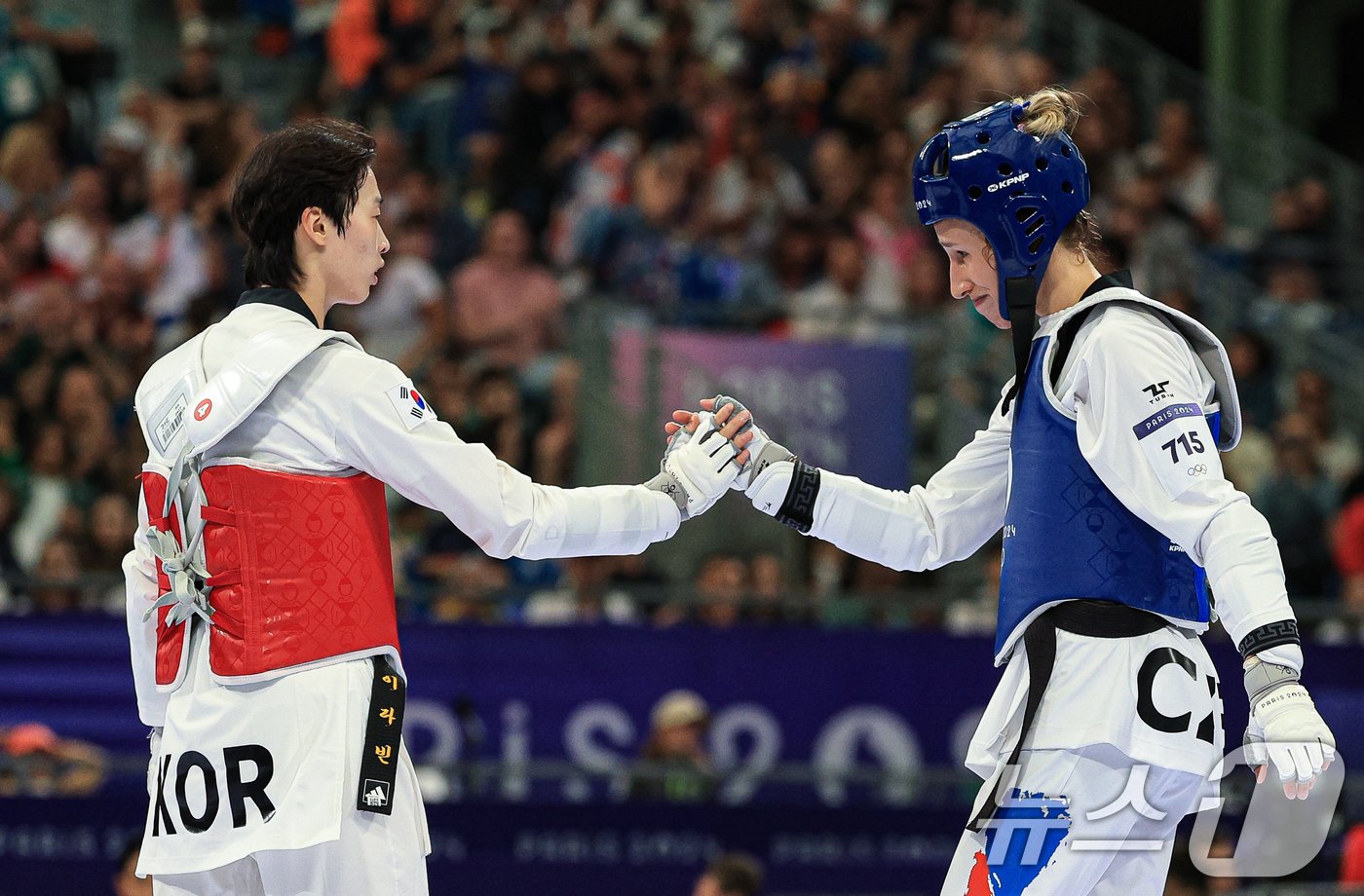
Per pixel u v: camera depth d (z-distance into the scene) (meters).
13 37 26.84
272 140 7.12
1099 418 6.62
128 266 22.97
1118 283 7.02
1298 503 21.30
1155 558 6.67
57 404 20.41
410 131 28.39
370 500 6.84
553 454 20.47
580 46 29.55
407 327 22.75
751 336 21.25
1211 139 32.00
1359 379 25.52
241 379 6.71
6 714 16.69
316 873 6.41
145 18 31.02
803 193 27.64
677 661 17.69
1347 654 17.81
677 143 27.55
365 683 6.64
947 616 20.20
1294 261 28.30
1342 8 37.69
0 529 19.39
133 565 7.10
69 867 15.19
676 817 16.06
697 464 7.69
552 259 25.92
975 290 7.14
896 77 30.38
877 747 17.81
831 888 16.08
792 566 20.84
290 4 31.34
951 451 22.67
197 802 6.53
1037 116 7.07
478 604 19.12
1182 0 40.91
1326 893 10.30
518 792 17.30
